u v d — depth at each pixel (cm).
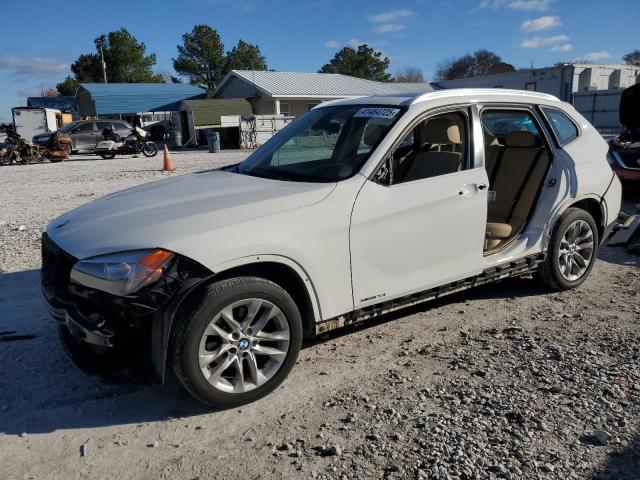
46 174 1786
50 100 5800
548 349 393
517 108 470
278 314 335
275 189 365
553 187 483
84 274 311
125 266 302
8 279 575
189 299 311
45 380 371
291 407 331
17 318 471
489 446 285
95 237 327
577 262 516
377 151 378
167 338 304
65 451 295
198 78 6544
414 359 387
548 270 495
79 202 1101
